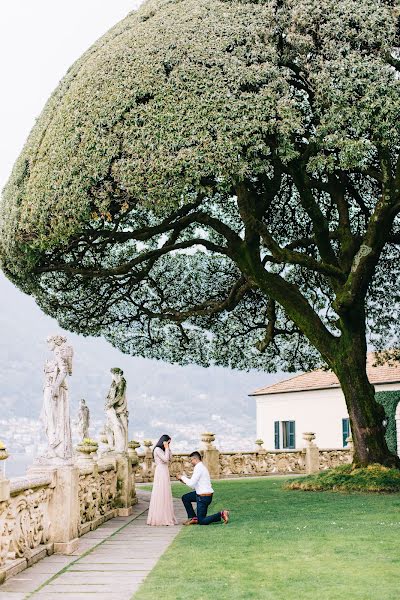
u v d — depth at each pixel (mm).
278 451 25578
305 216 19594
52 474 8664
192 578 6781
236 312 21188
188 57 13180
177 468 23328
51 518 8672
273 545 8516
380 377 30906
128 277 18859
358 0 13484
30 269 15969
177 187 12672
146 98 13219
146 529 11016
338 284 15695
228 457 24016
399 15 13367
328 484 14805
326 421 34312
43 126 14938
